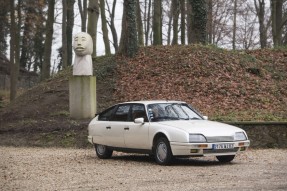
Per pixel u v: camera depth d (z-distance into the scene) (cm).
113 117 1454
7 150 1781
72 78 2150
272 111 2089
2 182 1033
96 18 2911
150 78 2489
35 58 6756
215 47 2852
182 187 926
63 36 3559
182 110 1378
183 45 2861
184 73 2489
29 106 2411
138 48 2792
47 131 1980
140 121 1320
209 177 1042
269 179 1005
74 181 1031
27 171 1204
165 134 1243
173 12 4028
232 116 1955
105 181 1023
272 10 3881
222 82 2391
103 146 1472
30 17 4562
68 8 4403
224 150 1228
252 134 1758
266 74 2573
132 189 918
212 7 4959
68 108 2317
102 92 2441
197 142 1197
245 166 1226
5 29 5478
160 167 1223
